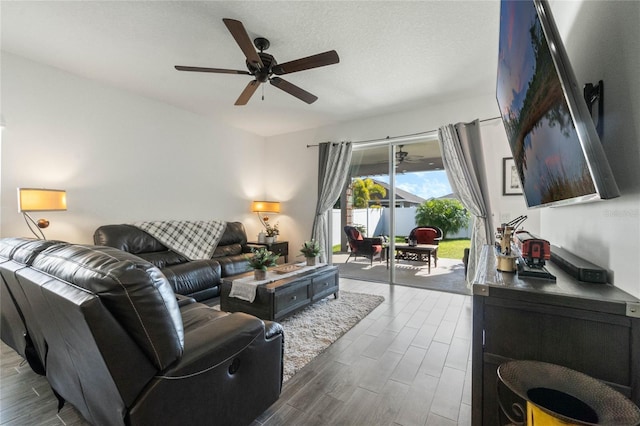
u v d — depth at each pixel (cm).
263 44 254
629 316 95
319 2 206
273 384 157
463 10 214
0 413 158
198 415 119
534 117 136
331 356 219
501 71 180
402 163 449
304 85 341
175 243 373
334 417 155
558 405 95
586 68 141
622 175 107
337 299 351
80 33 244
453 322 283
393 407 163
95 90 333
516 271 138
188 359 115
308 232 526
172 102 400
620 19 107
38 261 133
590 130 90
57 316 113
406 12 217
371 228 478
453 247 427
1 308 190
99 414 121
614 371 97
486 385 116
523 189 208
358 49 266
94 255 113
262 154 571
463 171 369
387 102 392
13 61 276
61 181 307
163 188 402
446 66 296
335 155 483
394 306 329
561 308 104
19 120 280
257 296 262
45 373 171
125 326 102
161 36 248
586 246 148
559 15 194
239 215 521
